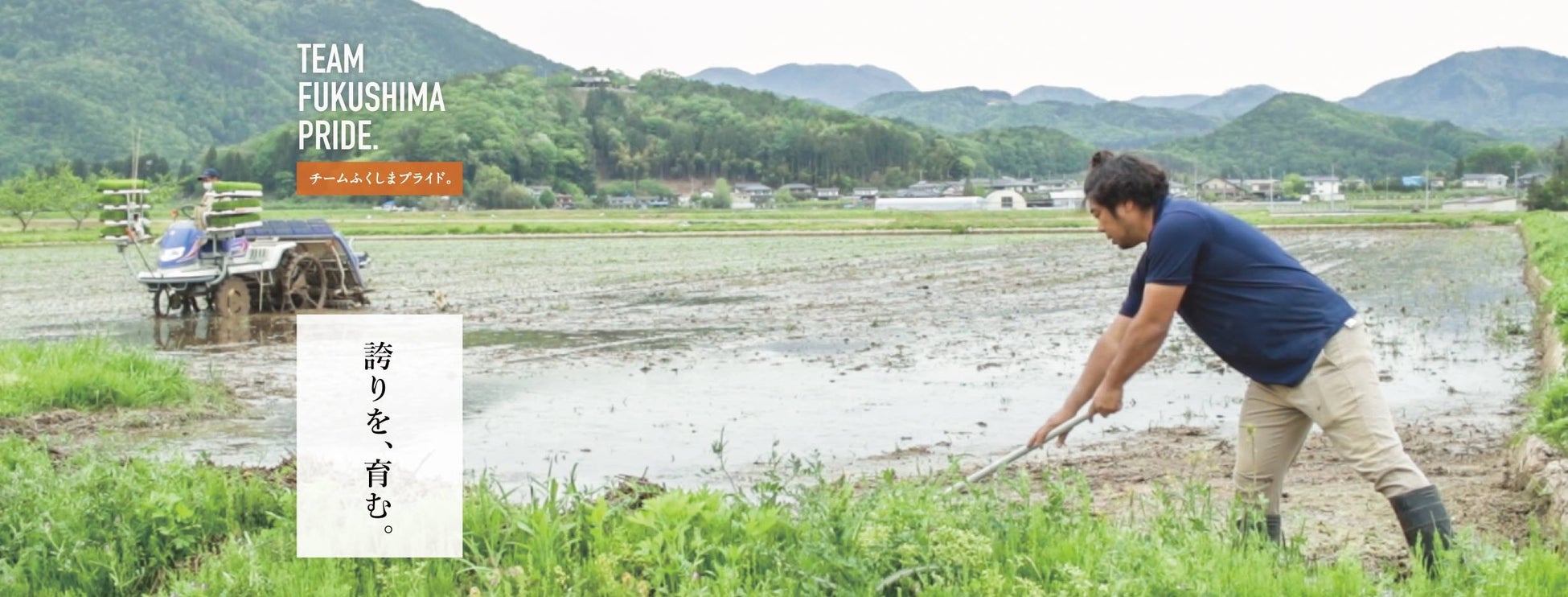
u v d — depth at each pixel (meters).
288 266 21.42
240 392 12.39
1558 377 8.97
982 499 5.53
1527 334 16.95
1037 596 4.38
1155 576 4.56
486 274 31.80
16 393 10.71
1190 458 6.33
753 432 10.09
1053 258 39.09
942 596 4.51
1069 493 6.24
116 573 5.15
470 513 5.43
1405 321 18.89
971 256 40.81
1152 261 5.14
